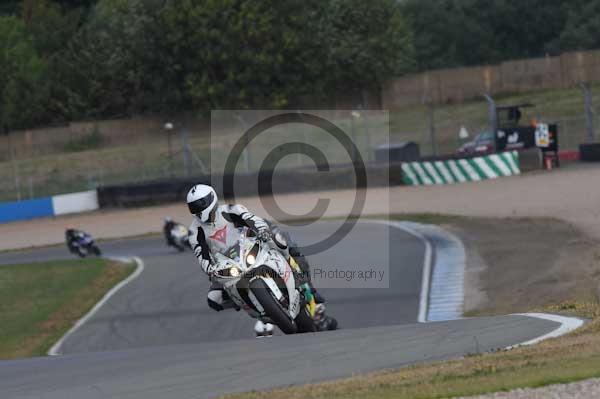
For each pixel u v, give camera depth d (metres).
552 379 20.88
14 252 113.25
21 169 185.00
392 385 21.81
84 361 31.38
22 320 63.34
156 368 27.86
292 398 21.20
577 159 137.12
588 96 139.38
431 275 63.19
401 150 137.88
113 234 117.00
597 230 72.38
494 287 56.94
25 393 25.53
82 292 71.44
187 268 77.38
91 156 188.75
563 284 52.59
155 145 191.50
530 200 98.38
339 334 32.19
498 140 134.50
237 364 27.28
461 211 96.38
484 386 20.73
